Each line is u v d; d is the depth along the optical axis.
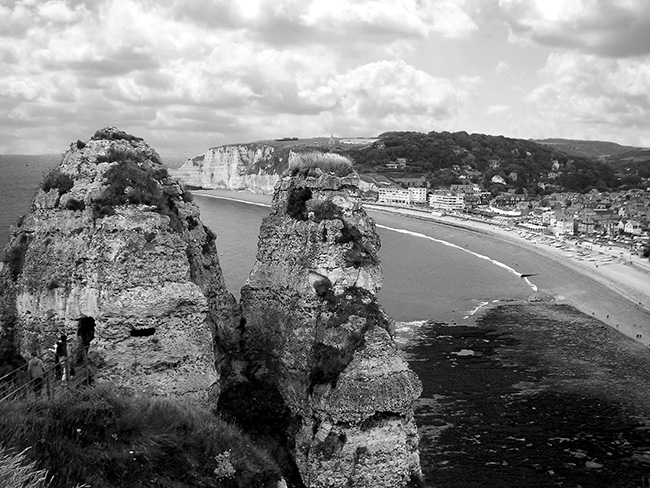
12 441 14.73
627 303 111.81
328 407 26.88
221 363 30.47
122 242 24.50
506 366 71.62
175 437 18.98
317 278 29.16
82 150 27.70
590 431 53.81
